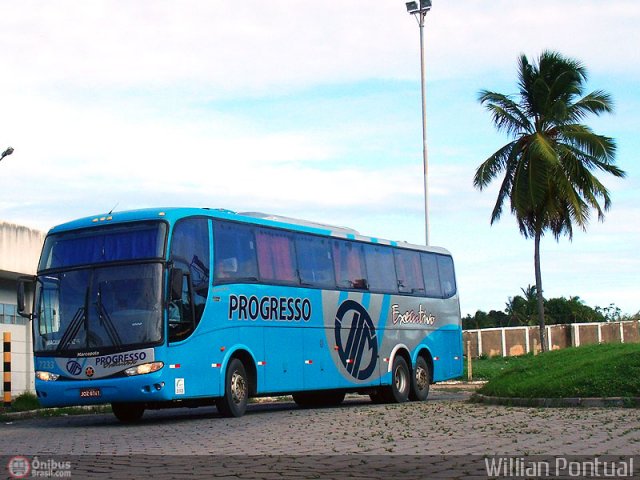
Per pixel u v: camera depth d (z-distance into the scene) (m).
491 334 62.72
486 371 45.50
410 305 27.00
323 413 20.70
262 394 21.27
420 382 27.05
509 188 47.91
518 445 12.54
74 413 24.94
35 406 26.31
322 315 23.25
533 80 46.91
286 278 22.12
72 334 18.72
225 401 19.80
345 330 24.08
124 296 18.52
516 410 18.94
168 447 13.72
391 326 25.98
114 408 20.94
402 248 27.22
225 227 20.36
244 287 20.58
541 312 47.97
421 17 43.59
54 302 19.09
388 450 12.16
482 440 13.31
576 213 45.88
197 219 19.53
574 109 47.09
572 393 19.98
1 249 27.62
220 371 19.56
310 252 23.22
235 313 20.20
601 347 24.47
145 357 18.12
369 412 20.23
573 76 46.47
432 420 17.19
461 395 30.33
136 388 18.11
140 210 19.19
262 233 21.59
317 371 22.84
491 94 46.88
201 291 19.27
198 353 19.00
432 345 27.86
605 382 19.88
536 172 45.47
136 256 18.64
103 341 18.44
